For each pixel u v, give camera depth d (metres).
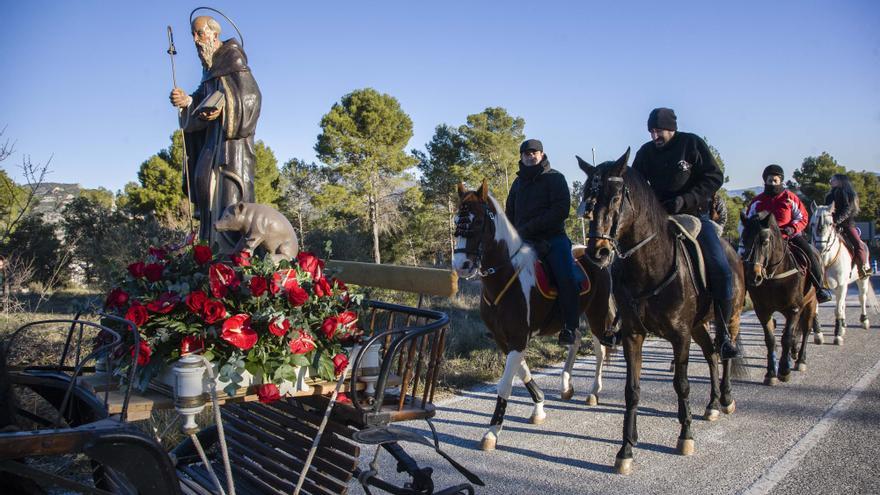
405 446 5.45
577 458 5.14
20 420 3.05
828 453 5.07
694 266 5.31
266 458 3.47
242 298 2.94
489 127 38.03
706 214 6.00
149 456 2.28
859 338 11.02
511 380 5.41
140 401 2.71
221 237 4.45
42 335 7.27
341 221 31.52
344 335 3.16
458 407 6.68
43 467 4.43
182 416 2.69
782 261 7.62
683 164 5.62
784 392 7.29
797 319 7.91
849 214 10.98
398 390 3.55
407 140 35.47
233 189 4.57
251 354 2.85
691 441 5.21
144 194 29.59
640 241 4.99
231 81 4.53
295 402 3.50
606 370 8.64
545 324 5.70
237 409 3.77
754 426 5.94
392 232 34.03
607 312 6.38
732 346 5.44
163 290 2.99
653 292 5.06
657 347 10.74
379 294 10.62
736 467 4.84
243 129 4.55
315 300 3.13
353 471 3.08
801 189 48.19
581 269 5.98
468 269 5.09
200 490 3.46
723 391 6.47
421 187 37.84
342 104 34.97
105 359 3.15
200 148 4.90
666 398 7.13
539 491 4.45
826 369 8.50
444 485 4.54
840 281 10.44
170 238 13.62
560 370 8.66
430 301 12.48
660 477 4.70
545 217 5.68
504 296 5.38
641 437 5.69
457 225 5.18
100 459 2.19
